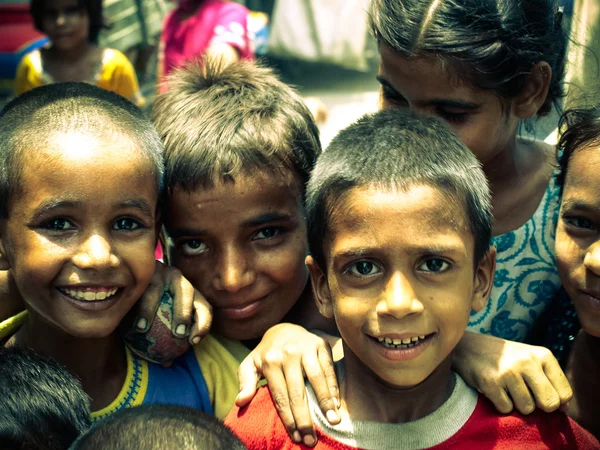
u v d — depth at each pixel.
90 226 1.83
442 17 2.13
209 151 2.02
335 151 1.81
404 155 1.73
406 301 1.65
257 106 2.17
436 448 1.78
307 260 1.87
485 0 2.15
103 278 1.84
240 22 4.79
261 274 2.12
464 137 2.21
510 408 1.80
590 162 1.92
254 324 2.17
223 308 2.14
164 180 2.05
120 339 2.14
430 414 1.81
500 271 2.47
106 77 4.86
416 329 1.68
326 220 1.75
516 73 2.20
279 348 1.89
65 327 1.89
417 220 1.66
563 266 2.00
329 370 1.85
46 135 1.83
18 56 6.31
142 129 1.96
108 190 1.82
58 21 4.73
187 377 2.13
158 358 2.07
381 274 1.70
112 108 1.95
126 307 1.93
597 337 2.09
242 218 2.04
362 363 1.83
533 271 2.47
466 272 1.74
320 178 1.79
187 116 2.14
